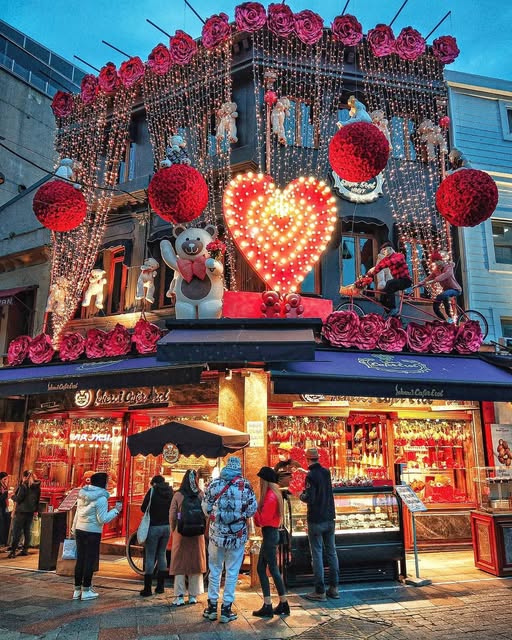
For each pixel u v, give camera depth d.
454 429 11.17
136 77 13.31
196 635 5.33
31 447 12.23
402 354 10.16
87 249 13.12
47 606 6.40
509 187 12.97
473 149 12.95
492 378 9.27
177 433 7.13
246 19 11.98
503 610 6.14
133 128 13.93
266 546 6.11
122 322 12.23
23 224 15.64
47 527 8.62
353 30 12.50
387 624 5.64
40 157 20.47
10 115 19.61
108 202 12.90
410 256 12.24
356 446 10.71
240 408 9.49
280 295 9.30
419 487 10.57
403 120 13.01
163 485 7.29
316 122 12.33
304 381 8.29
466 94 13.34
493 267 12.32
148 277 11.42
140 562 8.55
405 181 12.50
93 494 6.96
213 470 9.23
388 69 12.91
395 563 7.66
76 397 11.70
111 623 5.73
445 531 10.30
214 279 9.29
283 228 9.52
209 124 12.77
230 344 7.79
